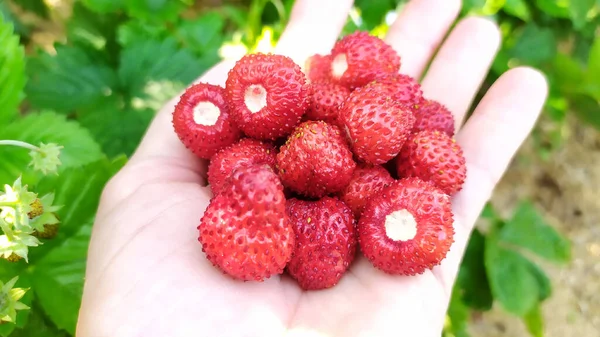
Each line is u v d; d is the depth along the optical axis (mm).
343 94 102
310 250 85
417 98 107
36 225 81
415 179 89
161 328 73
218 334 73
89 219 100
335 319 79
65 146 105
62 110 133
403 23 139
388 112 92
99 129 133
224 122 99
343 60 110
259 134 98
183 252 81
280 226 76
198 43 151
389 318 79
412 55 138
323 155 89
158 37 142
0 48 102
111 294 76
